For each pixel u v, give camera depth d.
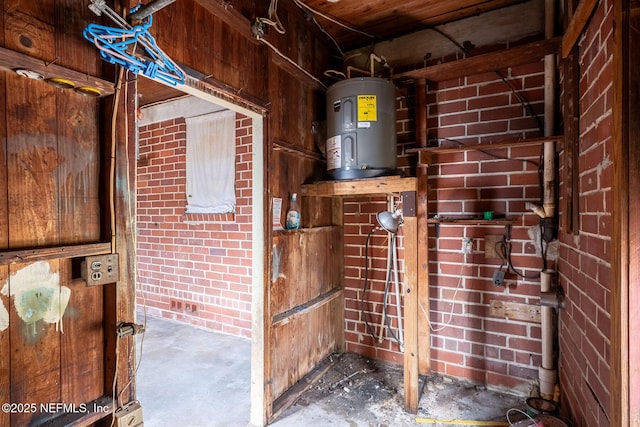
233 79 1.82
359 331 2.86
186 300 3.70
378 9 2.33
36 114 1.07
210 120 3.47
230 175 3.36
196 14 1.61
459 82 2.42
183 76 1.47
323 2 2.25
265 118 2.04
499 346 2.33
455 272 2.46
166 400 2.27
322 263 2.70
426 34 2.57
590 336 1.47
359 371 2.61
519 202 2.24
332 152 2.29
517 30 2.27
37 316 1.07
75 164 1.17
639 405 1.03
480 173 2.35
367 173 2.19
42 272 1.08
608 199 1.25
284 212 2.27
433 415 2.08
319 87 2.65
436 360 2.54
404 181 2.08
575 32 1.61
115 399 1.22
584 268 1.56
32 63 1.01
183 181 3.68
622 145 1.06
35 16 1.05
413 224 2.07
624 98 1.05
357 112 2.18
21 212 1.03
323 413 2.11
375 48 2.77
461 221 2.26
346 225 2.91
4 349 1.00
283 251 2.24
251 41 1.96
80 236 1.17
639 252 1.04
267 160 2.04
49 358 1.10
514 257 2.27
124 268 1.25
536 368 2.21
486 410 2.12
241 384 2.47
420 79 2.41
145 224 3.99
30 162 1.05
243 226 3.31
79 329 1.18
